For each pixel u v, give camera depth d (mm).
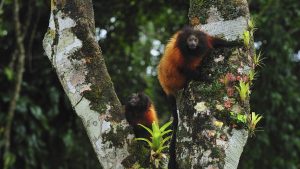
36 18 10555
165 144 4973
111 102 4141
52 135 10617
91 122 4090
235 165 3768
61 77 4215
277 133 11227
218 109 3859
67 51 4230
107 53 11148
